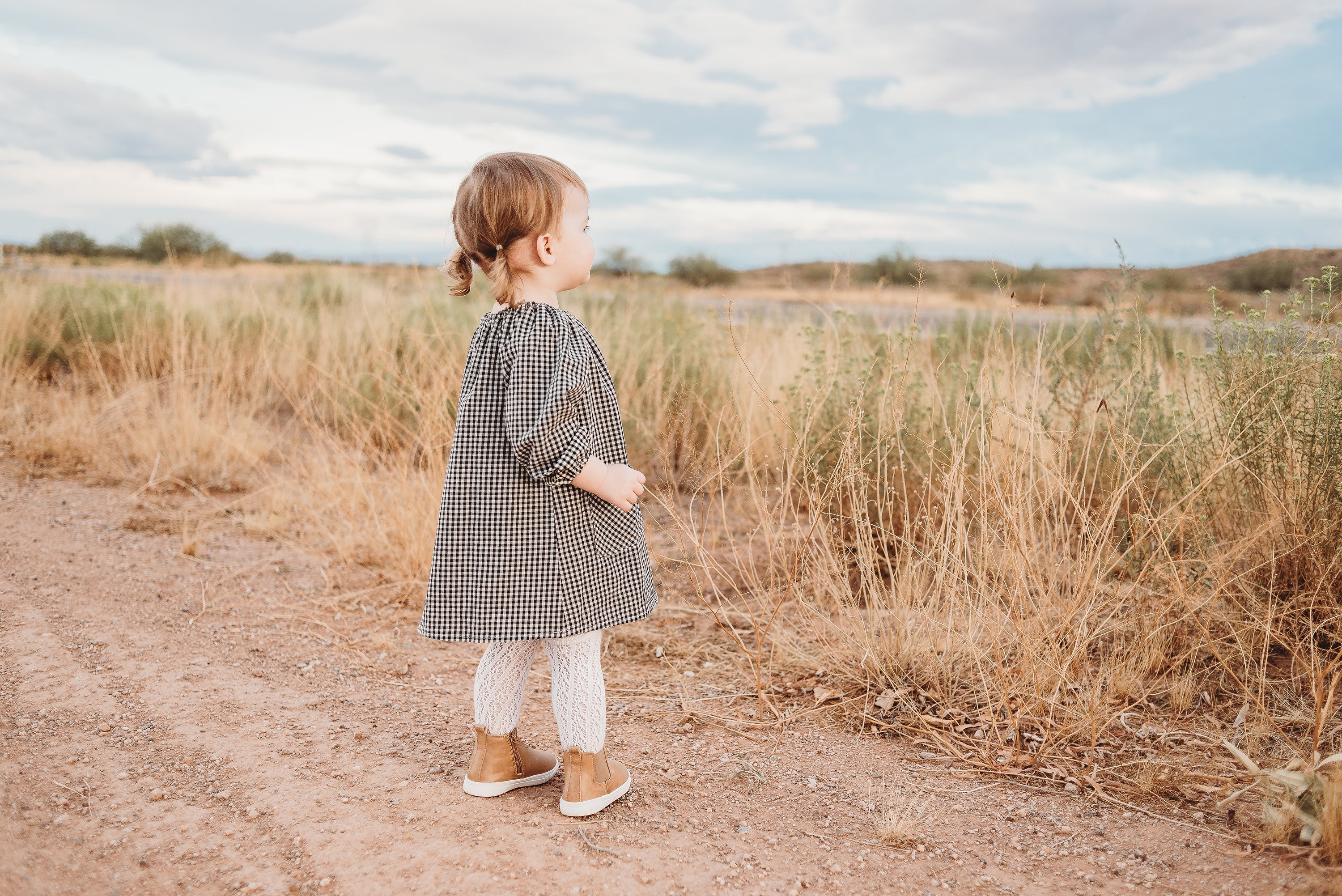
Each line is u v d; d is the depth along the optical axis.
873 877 1.86
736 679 3.03
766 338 6.29
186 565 4.01
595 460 1.89
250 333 7.71
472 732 2.58
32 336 7.61
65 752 2.29
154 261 16.42
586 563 1.94
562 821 2.03
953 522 3.17
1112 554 2.98
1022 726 2.61
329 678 2.96
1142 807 2.19
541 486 1.91
